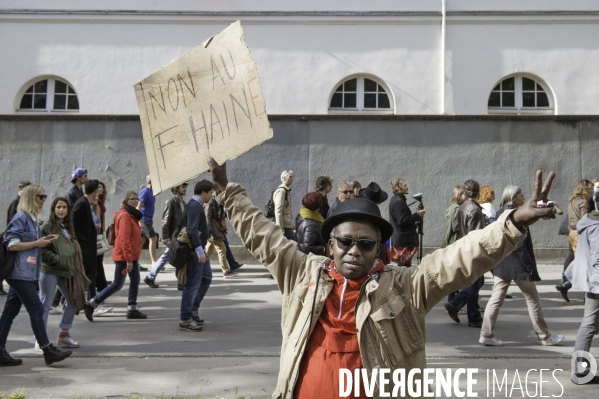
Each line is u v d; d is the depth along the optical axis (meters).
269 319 8.61
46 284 6.77
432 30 14.99
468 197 8.63
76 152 13.59
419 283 2.58
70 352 6.43
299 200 13.45
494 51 14.99
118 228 8.45
